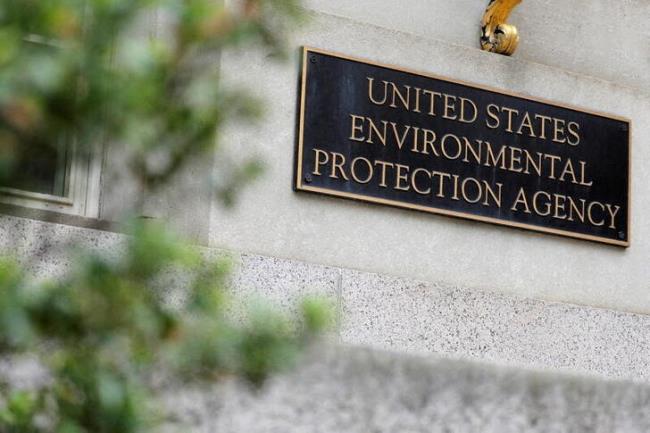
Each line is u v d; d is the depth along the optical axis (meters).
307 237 9.10
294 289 8.86
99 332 4.97
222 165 6.40
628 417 9.71
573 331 9.73
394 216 9.41
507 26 10.02
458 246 9.60
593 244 10.12
